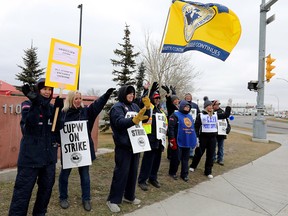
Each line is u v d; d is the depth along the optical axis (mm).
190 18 5520
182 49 5406
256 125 14953
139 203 4754
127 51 21641
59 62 3691
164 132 5602
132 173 4656
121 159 4418
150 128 5234
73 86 3834
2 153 5711
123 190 4449
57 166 6527
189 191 5625
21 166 3424
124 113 4523
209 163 6840
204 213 4551
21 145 3473
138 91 19953
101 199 4781
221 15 5617
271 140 16656
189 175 6863
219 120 8250
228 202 5152
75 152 4258
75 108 4297
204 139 6832
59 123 3686
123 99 4672
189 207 4770
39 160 3455
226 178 6844
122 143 4371
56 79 3654
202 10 5586
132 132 4500
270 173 7598
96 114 4520
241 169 7941
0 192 4715
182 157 6387
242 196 5535
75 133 4293
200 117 6895
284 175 7414
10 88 9984
